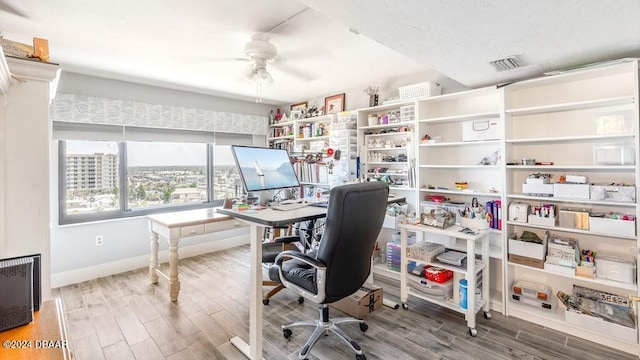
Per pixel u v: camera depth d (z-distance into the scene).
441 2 1.35
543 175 2.46
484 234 2.28
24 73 1.37
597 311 2.12
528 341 2.08
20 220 1.39
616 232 2.06
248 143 4.71
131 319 2.36
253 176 1.98
